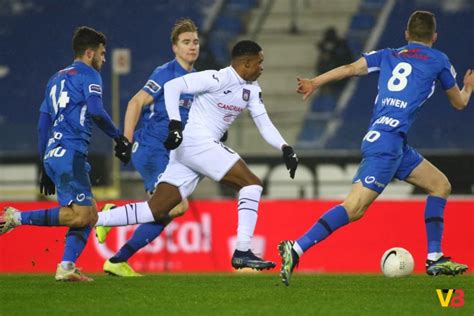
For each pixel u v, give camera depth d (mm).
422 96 24312
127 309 18406
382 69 24781
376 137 23766
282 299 20125
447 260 26219
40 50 70062
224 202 42938
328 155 55438
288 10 69312
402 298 20266
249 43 24391
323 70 66562
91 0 71750
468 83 25625
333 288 22688
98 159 55125
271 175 56188
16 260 43250
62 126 24438
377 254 42125
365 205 23125
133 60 68625
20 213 24281
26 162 57125
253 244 42625
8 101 67250
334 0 69500
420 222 42062
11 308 18641
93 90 23984
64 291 21922
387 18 68625
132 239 28625
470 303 19344
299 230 42500
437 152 53875
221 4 70250
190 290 22234
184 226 42906
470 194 53375
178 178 24875
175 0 70812
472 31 68562
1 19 71250
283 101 65000
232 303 19375
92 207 24531
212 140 24453
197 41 28812
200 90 24000
